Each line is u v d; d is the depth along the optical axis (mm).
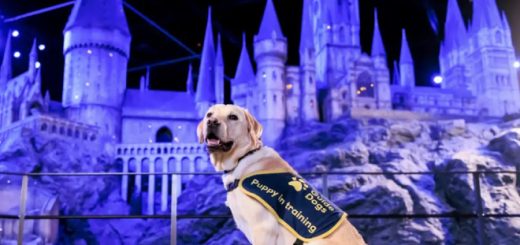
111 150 42969
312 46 49531
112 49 47000
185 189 41188
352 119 43156
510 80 52844
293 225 3137
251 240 3277
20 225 5812
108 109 45438
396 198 30625
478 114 51625
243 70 50688
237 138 3379
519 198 29609
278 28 48250
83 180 38000
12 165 33719
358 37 59125
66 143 39469
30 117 38531
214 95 49906
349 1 60781
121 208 39219
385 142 39969
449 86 57750
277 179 3305
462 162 31156
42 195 32656
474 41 55969
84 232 35594
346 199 31484
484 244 6426
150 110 47750
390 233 29703
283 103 46188
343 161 36219
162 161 42594
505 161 31516
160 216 6109
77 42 46281
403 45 58906
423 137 41156
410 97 51625
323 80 57344
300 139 42344
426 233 29219
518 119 42031
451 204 31453
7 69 43625
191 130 48375
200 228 33281
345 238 3043
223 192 35094
